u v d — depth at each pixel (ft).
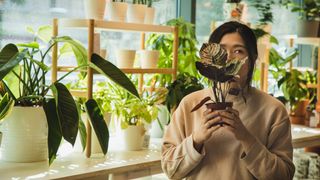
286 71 12.36
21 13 8.48
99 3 7.57
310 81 12.75
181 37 9.87
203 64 4.98
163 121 9.20
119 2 8.00
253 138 5.05
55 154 6.26
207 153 5.34
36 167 6.62
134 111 8.00
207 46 4.98
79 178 6.26
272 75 12.73
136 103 8.11
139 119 8.07
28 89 7.07
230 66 4.91
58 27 7.75
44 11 8.86
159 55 8.98
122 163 7.00
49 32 8.14
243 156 5.11
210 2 12.34
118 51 8.19
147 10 8.63
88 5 7.63
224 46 5.32
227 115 4.95
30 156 6.89
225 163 5.25
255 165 5.03
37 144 6.93
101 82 8.46
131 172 7.03
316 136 10.23
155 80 9.59
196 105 5.12
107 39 9.94
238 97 5.46
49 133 6.31
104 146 6.74
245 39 5.30
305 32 12.02
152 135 9.38
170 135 5.75
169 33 8.91
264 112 5.42
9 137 6.85
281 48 14.32
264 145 5.31
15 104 6.93
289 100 12.10
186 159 5.24
